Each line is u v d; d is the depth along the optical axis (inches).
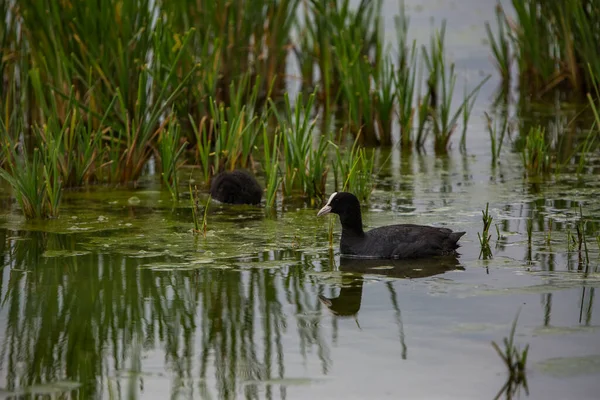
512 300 418.9
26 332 396.2
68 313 418.0
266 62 920.3
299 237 533.3
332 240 525.7
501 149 754.8
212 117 725.9
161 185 666.8
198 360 365.1
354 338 381.7
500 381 337.4
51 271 474.6
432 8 1274.6
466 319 397.4
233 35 860.0
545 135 781.3
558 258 478.3
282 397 330.0
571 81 916.6
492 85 958.4
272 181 592.7
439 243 492.1
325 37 904.9
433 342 374.3
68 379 349.4
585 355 355.9
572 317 395.9
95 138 648.4
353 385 338.3
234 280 458.9
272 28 912.9
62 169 646.5
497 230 512.7
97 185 666.8
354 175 600.7
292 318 406.6
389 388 334.6
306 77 966.4
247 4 872.3
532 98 912.3
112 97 701.3
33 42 737.0
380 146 783.1
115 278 462.9
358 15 927.7
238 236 534.9
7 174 570.6
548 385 332.8
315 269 474.3
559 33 917.8
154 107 663.1
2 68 726.5
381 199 613.0
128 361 365.7
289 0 912.9
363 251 493.7
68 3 708.0
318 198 616.4
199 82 742.5
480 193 620.7
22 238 531.5
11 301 433.4
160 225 557.9
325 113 887.7
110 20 695.7
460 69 1010.1
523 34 941.2
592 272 454.3
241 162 689.0
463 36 1137.4
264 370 353.4
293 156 634.8
